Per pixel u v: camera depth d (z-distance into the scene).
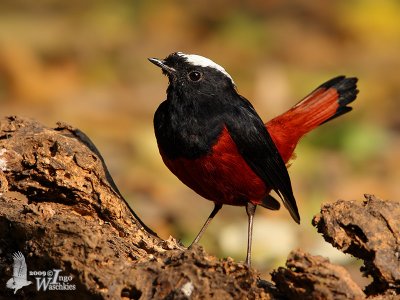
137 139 16.97
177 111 9.43
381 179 16.33
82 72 21.80
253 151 9.55
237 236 12.94
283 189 10.19
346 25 24.67
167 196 15.16
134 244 8.39
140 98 20.39
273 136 10.59
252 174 9.63
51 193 8.62
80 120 18.70
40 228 7.70
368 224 7.58
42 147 8.59
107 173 8.98
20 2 25.84
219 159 9.40
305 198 15.13
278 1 26.00
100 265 7.47
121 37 23.98
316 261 7.09
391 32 24.62
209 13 25.42
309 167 16.56
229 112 9.48
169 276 7.26
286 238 13.05
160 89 21.12
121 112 19.47
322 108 10.94
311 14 25.38
